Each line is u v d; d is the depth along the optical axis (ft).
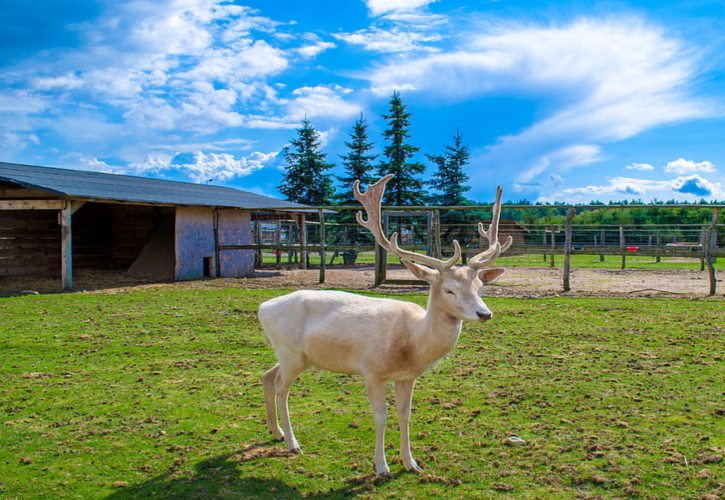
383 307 16.40
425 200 126.00
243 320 37.55
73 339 31.76
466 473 15.62
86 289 54.19
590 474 15.40
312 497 14.38
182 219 64.69
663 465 15.94
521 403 21.22
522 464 16.11
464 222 119.55
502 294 50.37
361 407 20.86
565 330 34.22
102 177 76.23
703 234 78.79
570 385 23.31
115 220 82.38
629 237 114.32
